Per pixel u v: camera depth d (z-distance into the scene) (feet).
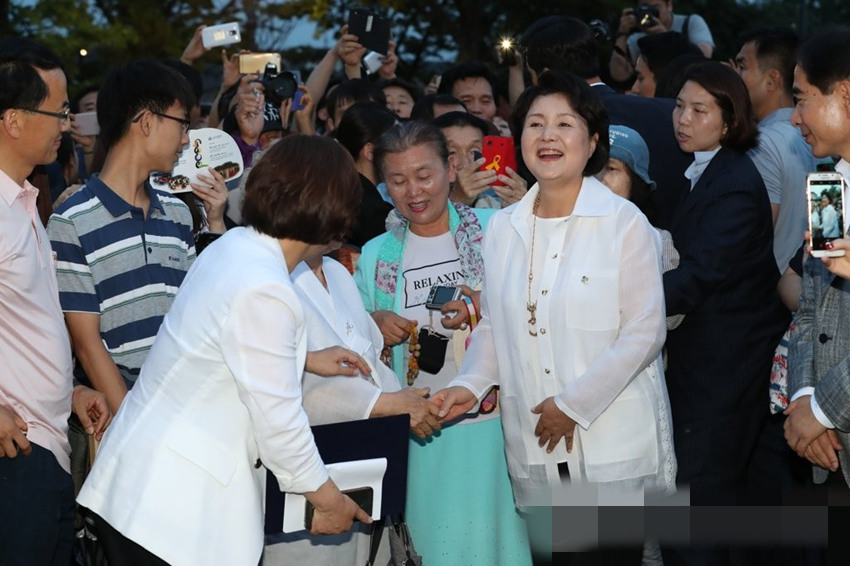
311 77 23.04
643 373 11.98
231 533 9.90
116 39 44.01
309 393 11.37
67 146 20.01
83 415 11.97
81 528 12.12
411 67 53.47
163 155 12.62
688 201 14.80
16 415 11.12
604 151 11.98
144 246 12.61
